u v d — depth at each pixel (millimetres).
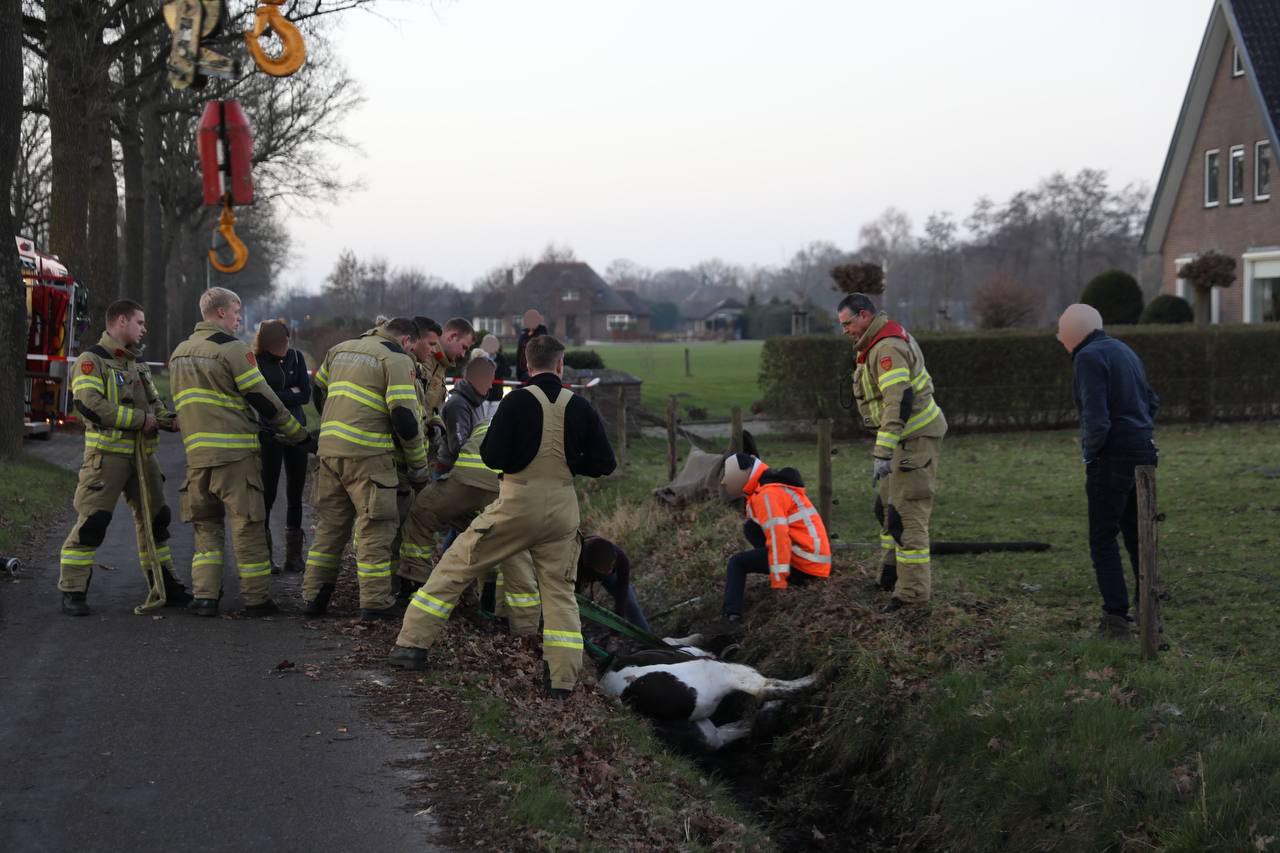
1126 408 6441
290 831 4156
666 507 11328
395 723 5262
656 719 6539
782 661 7281
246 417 7020
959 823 5375
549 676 5910
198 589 7086
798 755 6570
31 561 8688
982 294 45188
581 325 118562
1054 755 5172
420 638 6035
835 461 17250
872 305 7301
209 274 59469
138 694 5543
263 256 58312
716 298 176375
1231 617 7168
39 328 17875
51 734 4996
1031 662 6141
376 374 6836
